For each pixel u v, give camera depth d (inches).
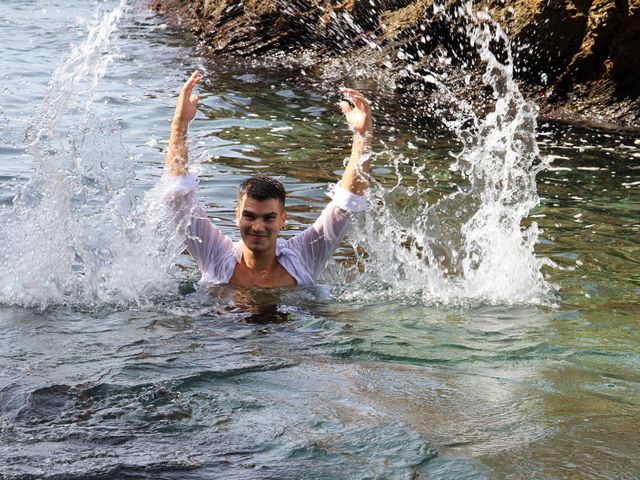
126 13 729.6
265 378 147.0
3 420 127.4
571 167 340.8
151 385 142.3
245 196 205.5
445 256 229.5
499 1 499.8
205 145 353.7
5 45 550.3
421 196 287.7
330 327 181.0
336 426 125.5
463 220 258.1
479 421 127.7
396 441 120.0
